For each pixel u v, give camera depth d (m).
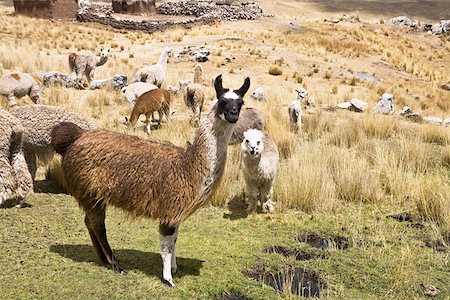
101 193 4.97
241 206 7.91
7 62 19.00
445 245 6.64
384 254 6.32
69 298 4.77
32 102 13.56
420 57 32.75
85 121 7.63
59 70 19.47
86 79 17.94
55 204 7.24
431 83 26.41
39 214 6.76
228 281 5.37
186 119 13.58
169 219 4.88
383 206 8.16
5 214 6.64
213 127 4.88
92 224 5.19
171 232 5.01
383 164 9.87
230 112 4.72
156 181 4.83
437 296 5.32
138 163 4.88
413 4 59.69
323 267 5.91
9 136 6.48
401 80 26.14
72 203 7.34
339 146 12.03
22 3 35.22
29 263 5.33
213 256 5.96
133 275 5.25
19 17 32.75
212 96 17.02
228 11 37.12
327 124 13.73
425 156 10.58
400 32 38.59
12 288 4.84
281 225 7.21
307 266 5.91
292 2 60.62
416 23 41.34
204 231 6.78
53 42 26.89
